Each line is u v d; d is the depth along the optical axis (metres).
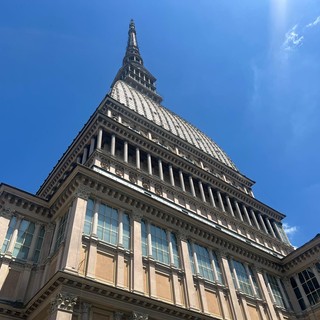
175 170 42.41
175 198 37.16
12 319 21.81
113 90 53.84
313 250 38.84
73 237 22.95
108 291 21.30
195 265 29.77
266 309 32.97
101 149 34.03
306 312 36.53
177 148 48.38
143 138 40.41
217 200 45.12
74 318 19.67
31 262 25.41
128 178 33.69
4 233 25.64
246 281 34.19
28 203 28.61
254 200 50.06
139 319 21.69
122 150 37.81
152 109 56.59
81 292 20.38
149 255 26.62
